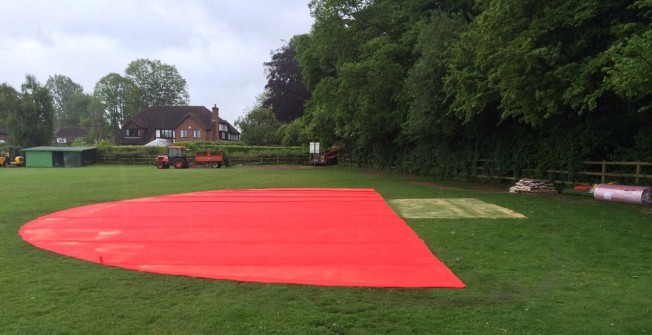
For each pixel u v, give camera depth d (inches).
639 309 170.9
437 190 656.4
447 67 722.8
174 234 329.7
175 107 2928.2
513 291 192.5
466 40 626.8
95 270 230.2
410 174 1061.8
